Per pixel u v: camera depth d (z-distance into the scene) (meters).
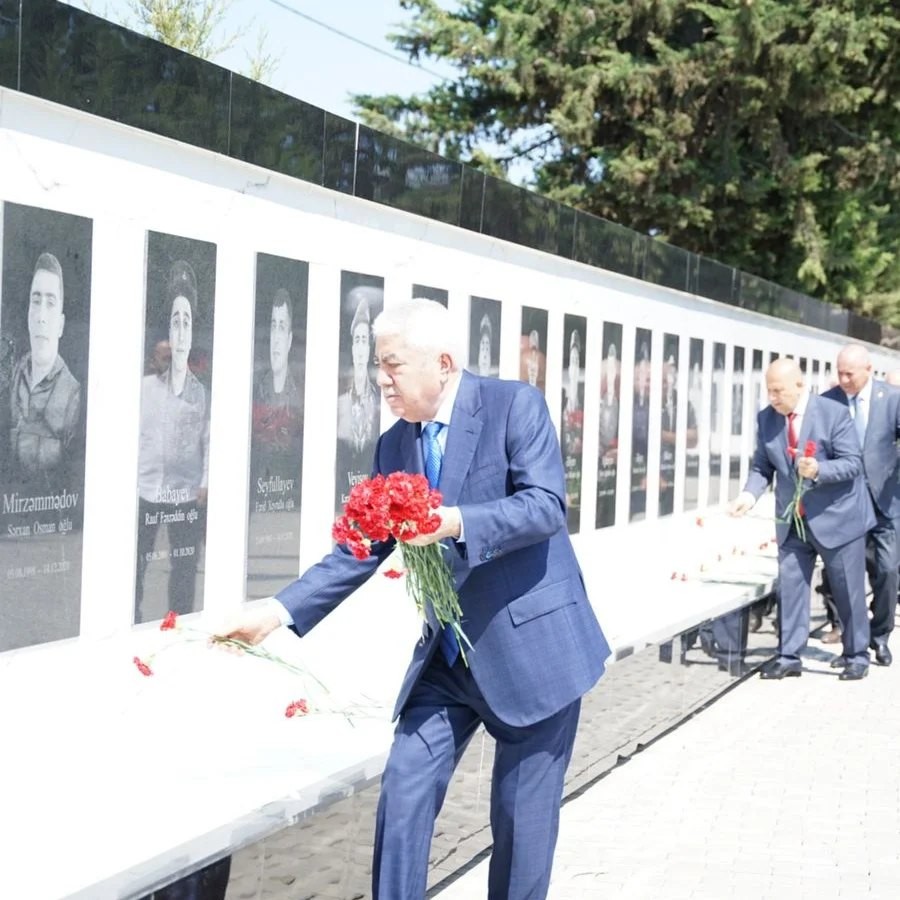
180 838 3.70
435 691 3.60
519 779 3.56
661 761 6.47
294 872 3.78
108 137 5.57
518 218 9.43
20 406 5.13
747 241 27.38
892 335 24.94
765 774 6.25
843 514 8.36
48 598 5.31
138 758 4.53
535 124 27.34
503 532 3.28
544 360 10.16
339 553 3.61
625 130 26.75
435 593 3.38
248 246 6.53
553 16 25.83
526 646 3.46
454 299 8.69
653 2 25.08
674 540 12.41
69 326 5.38
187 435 6.12
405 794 3.49
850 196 27.95
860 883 4.78
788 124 26.97
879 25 24.81
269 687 5.69
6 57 4.94
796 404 8.28
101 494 5.59
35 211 5.20
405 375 3.42
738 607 8.34
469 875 4.77
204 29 12.48
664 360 12.93
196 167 6.13
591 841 5.20
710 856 5.04
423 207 8.07
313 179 6.92
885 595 9.04
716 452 14.88
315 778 4.23
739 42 24.16
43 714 5.14
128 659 5.77
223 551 6.42
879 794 5.94
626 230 11.59
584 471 11.05
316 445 7.16
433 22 26.81
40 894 3.29
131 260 5.73
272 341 6.73
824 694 8.13
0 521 5.05
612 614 7.51
